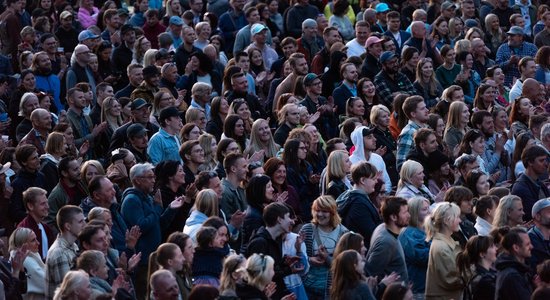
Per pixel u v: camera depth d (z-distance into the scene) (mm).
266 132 38156
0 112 42906
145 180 31969
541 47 51562
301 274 29375
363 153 37562
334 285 26219
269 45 51938
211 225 28484
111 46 49688
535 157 35469
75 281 24922
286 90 45625
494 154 39812
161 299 25547
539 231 31078
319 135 38344
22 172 35375
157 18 54094
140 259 31281
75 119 41781
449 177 36688
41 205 31531
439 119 40125
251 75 48844
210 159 36875
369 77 47188
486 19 55938
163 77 45156
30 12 57750
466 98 48469
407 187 33938
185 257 27703
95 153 40531
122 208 31750
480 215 31922
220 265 28141
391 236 28828
